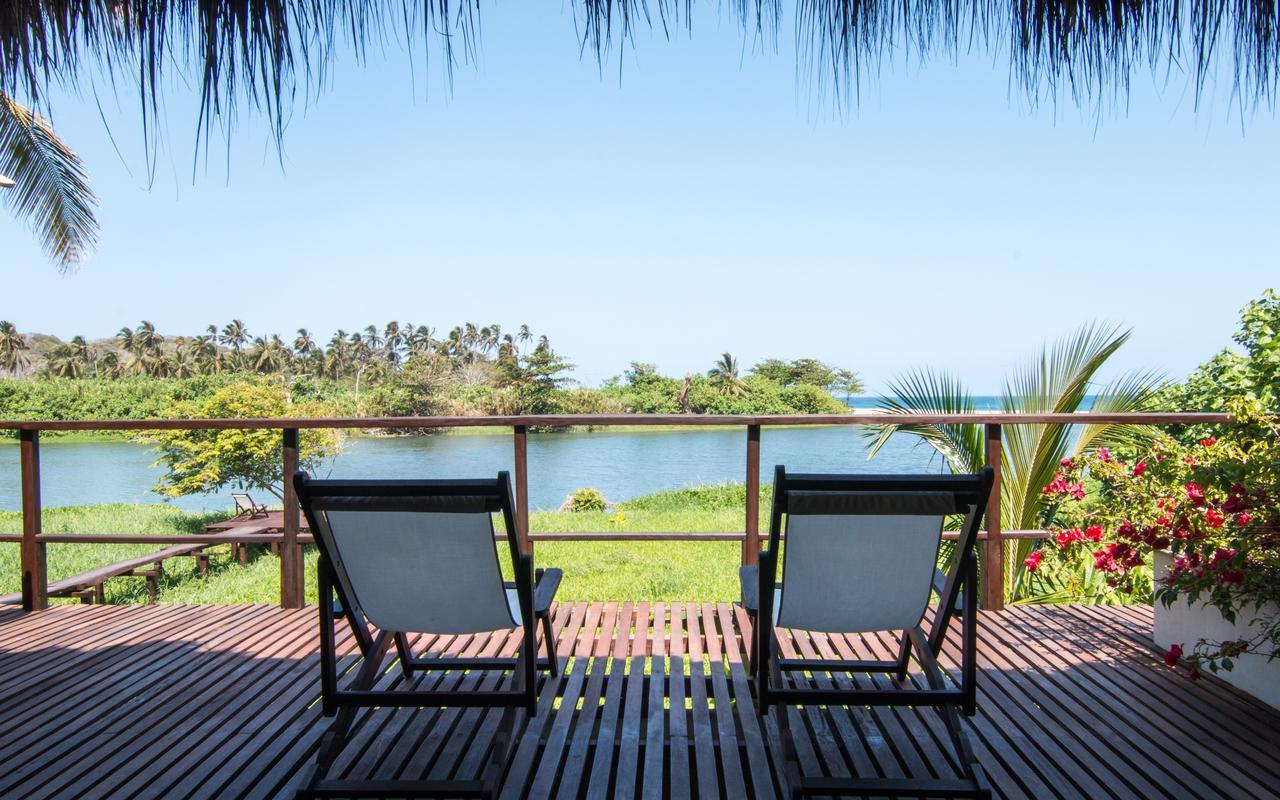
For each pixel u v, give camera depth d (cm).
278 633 329
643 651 292
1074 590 418
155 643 317
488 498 186
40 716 244
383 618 211
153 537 374
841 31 149
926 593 203
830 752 215
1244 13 152
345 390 6178
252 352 7350
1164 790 192
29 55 128
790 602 204
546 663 269
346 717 203
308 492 185
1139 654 292
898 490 184
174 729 234
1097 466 350
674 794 194
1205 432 562
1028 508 473
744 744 222
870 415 355
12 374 6575
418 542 195
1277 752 212
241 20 124
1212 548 253
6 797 195
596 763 209
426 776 204
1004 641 309
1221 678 265
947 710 205
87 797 195
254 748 219
